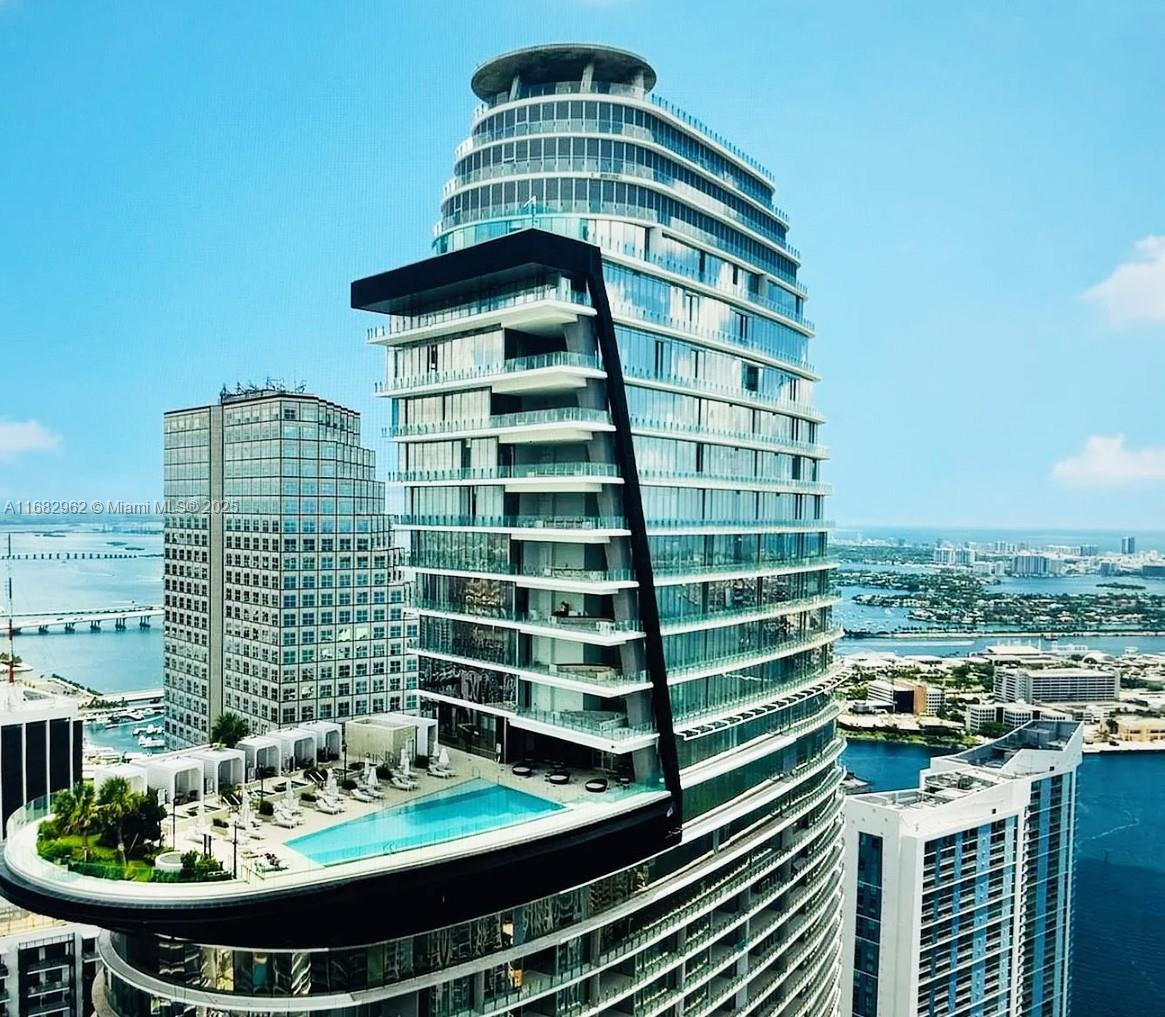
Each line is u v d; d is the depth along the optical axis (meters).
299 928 43.84
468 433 64.88
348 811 54.62
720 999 69.19
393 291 64.38
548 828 52.31
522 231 54.91
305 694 149.38
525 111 68.06
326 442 150.62
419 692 72.38
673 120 69.62
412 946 47.78
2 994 88.31
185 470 167.88
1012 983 121.12
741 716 72.38
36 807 51.59
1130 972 139.00
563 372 57.47
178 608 170.25
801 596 85.00
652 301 65.06
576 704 63.34
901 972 110.31
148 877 44.09
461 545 68.44
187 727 168.25
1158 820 198.00
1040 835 126.12
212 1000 45.41
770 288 81.50
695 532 66.75
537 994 52.75
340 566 152.62
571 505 64.44
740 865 71.31
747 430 76.44
